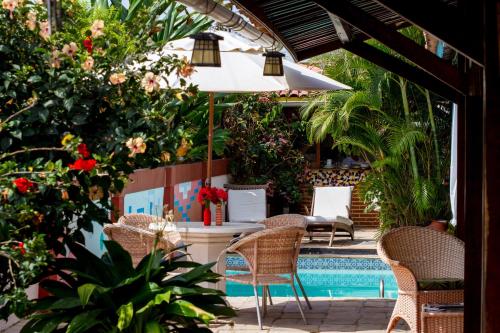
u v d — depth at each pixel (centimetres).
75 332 447
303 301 955
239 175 1805
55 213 489
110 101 509
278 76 944
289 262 825
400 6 362
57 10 517
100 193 498
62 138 498
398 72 885
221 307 508
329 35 930
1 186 440
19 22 502
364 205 1897
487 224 344
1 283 478
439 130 1479
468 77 616
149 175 1320
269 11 726
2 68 498
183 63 540
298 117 2034
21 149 496
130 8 1423
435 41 1021
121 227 834
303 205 1862
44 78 497
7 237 439
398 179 1451
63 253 510
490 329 344
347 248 1457
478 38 359
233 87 942
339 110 1461
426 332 641
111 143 492
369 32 615
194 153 1544
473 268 538
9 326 773
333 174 1931
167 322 505
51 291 483
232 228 874
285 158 1838
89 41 504
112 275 497
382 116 1490
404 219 1460
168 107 520
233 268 887
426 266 740
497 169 342
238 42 1005
